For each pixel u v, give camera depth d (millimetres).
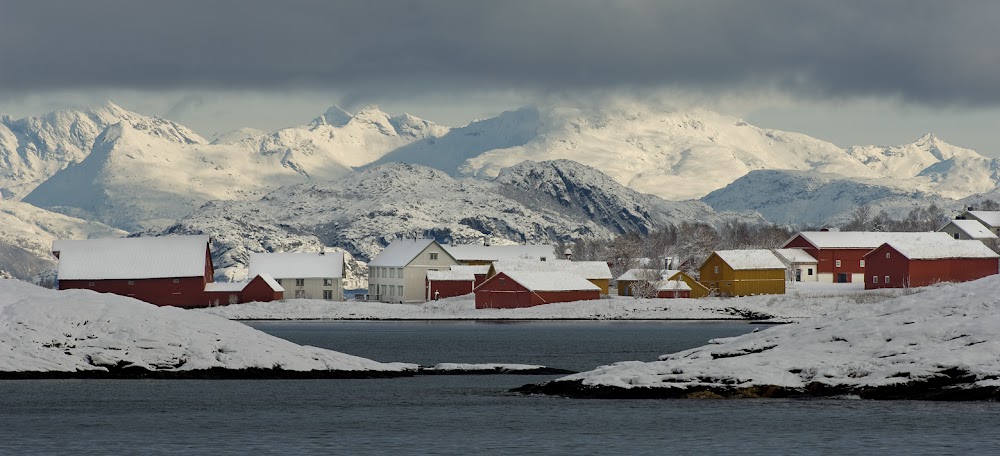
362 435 103812
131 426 108688
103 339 139625
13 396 124062
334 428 107375
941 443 94625
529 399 123625
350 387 135500
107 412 116062
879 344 117875
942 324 117750
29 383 131375
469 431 104875
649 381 120438
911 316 121812
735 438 98750
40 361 135250
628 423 106312
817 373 115312
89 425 109062
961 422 100938
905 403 108562
